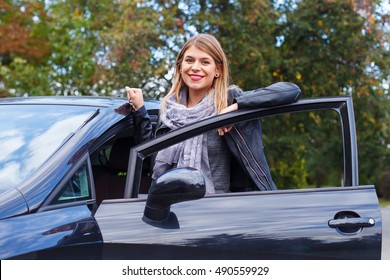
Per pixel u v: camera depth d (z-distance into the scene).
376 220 2.55
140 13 11.60
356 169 2.67
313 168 24.80
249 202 2.57
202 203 2.55
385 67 12.15
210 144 2.92
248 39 11.89
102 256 2.38
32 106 3.12
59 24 15.38
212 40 3.07
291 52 12.80
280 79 12.80
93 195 2.59
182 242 2.42
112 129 2.89
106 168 3.44
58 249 2.24
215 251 2.44
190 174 2.36
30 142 2.75
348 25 11.99
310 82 12.85
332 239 2.51
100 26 13.41
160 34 11.49
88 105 3.07
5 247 2.14
